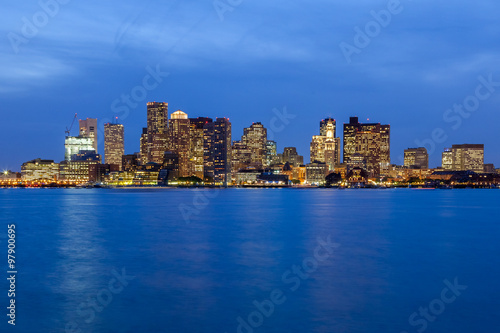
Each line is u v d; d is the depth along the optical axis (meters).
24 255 53.75
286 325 28.17
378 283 38.38
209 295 34.75
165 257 51.66
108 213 133.12
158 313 30.53
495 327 27.91
